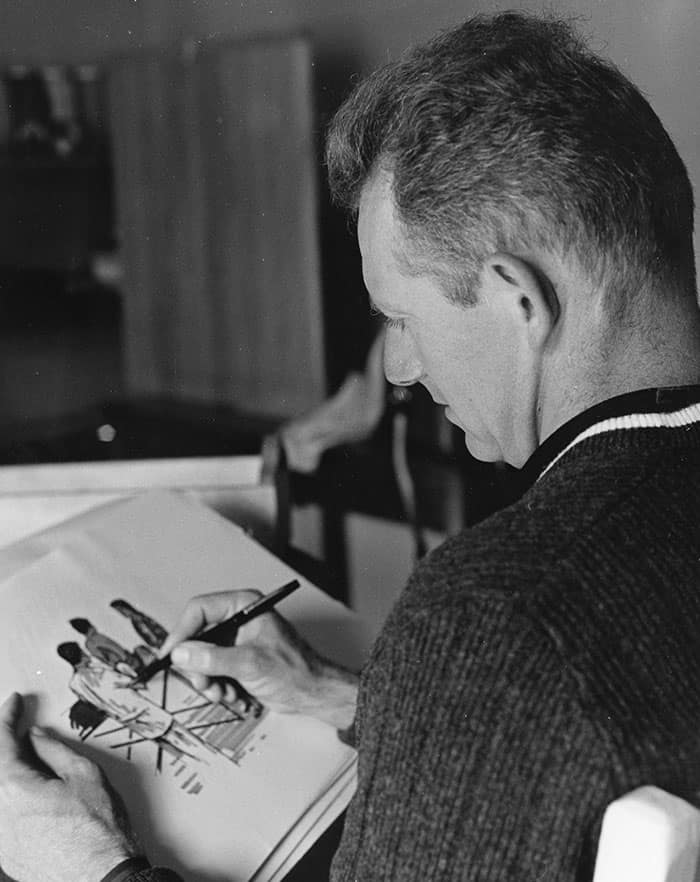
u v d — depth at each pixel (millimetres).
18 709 795
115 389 3318
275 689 846
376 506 2385
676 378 588
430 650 507
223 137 3051
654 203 573
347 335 3115
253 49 2953
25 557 941
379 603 2170
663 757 480
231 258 3160
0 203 3369
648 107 606
